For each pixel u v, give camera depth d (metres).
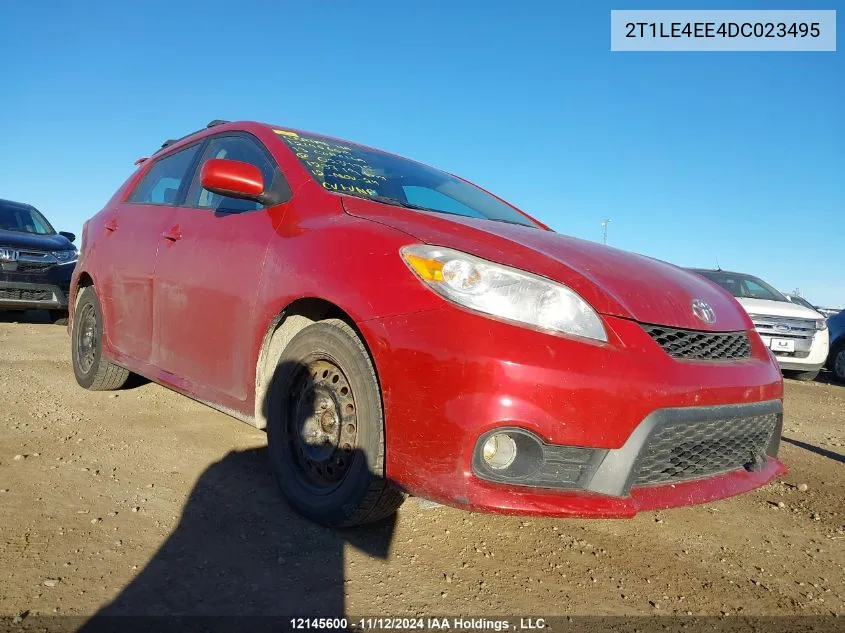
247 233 2.84
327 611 1.89
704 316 2.41
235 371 2.76
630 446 2.02
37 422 3.52
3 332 7.18
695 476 2.32
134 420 3.69
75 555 2.09
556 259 2.25
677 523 2.89
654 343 2.13
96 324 4.17
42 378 4.69
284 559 2.17
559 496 1.98
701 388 2.16
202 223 3.19
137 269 3.58
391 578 2.12
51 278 7.79
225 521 2.43
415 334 2.04
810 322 8.28
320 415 2.42
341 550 2.27
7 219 8.27
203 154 3.59
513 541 2.50
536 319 2.02
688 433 2.19
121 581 1.96
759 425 2.50
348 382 2.28
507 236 2.39
